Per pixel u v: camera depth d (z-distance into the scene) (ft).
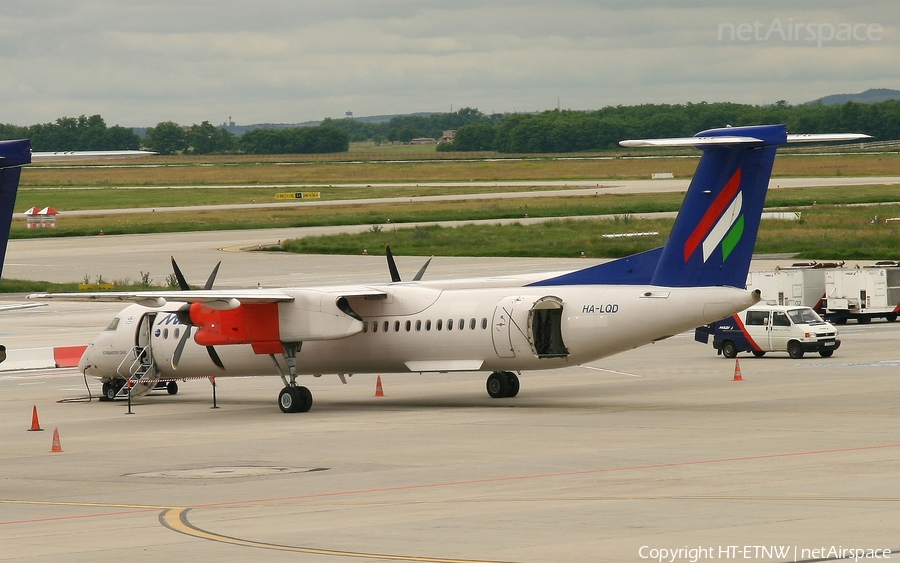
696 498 175.22
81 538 161.79
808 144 288.30
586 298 310.86
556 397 340.59
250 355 351.46
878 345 463.01
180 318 349.20
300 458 239.50
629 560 135.33
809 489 180.14
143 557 146.20
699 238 299.17
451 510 172.65
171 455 252.01
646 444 239.91
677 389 349.82
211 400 376.48
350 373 349.00
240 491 200.23
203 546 151.84
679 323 298.56
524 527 156.66
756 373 386.11
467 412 311.68
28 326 605.73
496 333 317.22
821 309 557.33
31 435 294.46
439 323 327.47
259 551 147.02
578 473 205.46
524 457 227.81
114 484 214.69
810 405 298.97
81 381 440.04
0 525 176.96
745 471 200.75
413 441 258.37
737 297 293.43
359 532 157.07
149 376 366.22
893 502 166.81
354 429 285.64
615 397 334.65
